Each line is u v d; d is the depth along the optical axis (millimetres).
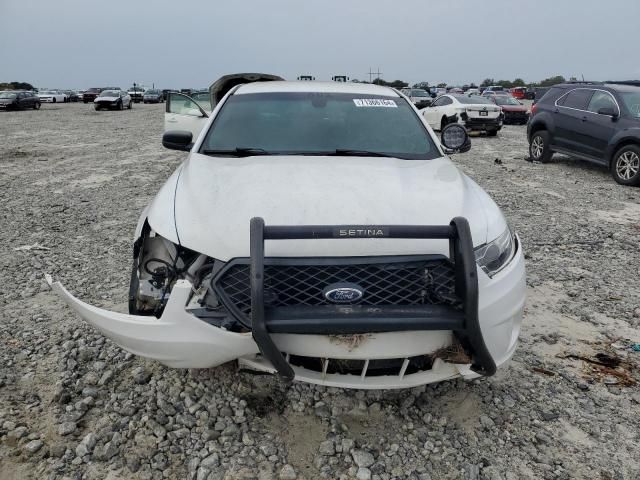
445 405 2861
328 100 3996
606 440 2627
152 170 10711
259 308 2166
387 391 2963
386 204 2621
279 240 2375
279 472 2383
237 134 3623
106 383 2990
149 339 2385
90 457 2447
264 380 3018
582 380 3139
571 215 7230
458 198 2785
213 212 2600
